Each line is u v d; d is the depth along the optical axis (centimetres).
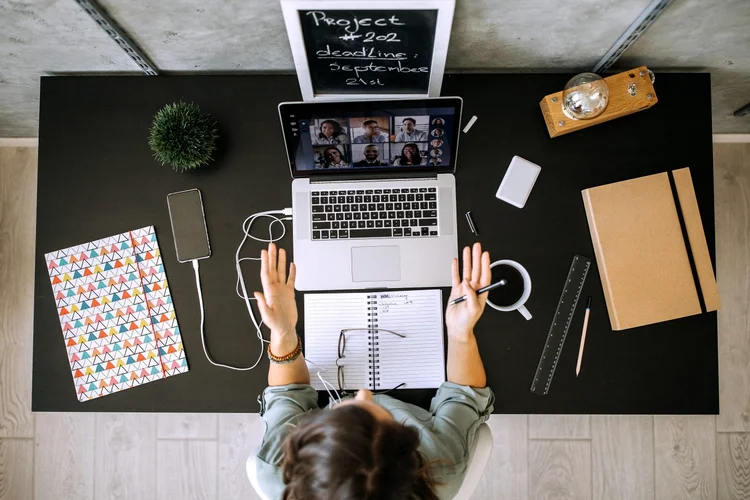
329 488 65
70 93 124
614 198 121
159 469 185
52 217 124
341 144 115
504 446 184
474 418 106
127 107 124
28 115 159
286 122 109
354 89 114
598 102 115
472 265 118
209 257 123
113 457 186
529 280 120
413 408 111
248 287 123
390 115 109
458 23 102
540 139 125
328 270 121
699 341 120
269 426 101
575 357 121
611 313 120
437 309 121
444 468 96
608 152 124
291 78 125
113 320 121
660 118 123
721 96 144
